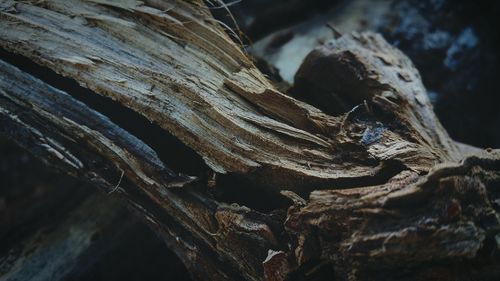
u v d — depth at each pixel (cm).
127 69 60
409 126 62
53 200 80
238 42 66
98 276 73
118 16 63
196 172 60
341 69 66
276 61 82
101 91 59
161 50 61
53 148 61
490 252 51
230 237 57
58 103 61
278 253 55
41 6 63
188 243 60
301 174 57
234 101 60
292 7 90
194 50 62
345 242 52
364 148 58
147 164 59
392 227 51
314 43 86
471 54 92
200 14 63
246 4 83
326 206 53
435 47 90
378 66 67
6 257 72
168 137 61
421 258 51
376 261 51
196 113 59
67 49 61
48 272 71
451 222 50
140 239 75
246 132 58
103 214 76
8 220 86
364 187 54
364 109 61
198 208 59
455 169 51
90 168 61
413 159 56
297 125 60
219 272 60
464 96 91
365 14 92
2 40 61
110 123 60
